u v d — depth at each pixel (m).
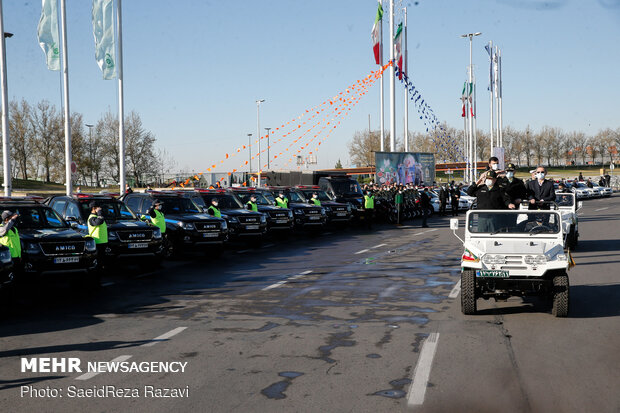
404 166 42.28
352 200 29.42
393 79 41.31
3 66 20.84
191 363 6.69
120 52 26.30
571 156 136.38
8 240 10.80
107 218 15.15
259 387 5.81
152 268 15.44
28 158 60.16
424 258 16.33
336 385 5.82
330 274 13.59
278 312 9.48
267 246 21.03
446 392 5.57
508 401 5.30
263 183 51.84
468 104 59.78
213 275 13.93
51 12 22.78
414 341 7.51
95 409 5.30
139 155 56.97
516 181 11.36
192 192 19.53
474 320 8.73
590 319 8.71
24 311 9.94
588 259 15.50
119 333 8.23
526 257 8.80
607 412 5.03
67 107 23.84
